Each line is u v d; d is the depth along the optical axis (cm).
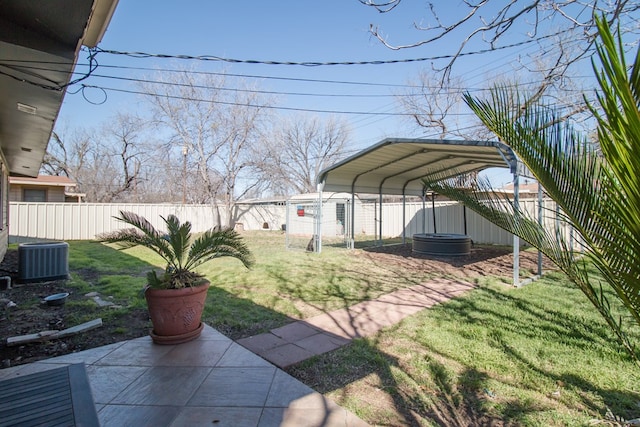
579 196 173
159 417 219
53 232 1305
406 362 301
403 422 216
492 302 487
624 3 294
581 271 202
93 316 419
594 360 298
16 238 1228
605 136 133
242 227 1875
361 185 1130
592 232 170
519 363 295
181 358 306
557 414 223
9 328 381
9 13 240
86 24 250
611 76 120
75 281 611
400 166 976
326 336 365
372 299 516
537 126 186
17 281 604
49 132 529
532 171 192
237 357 309
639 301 153
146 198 2683
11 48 267
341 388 258
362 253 1040
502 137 199
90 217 1386
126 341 346
